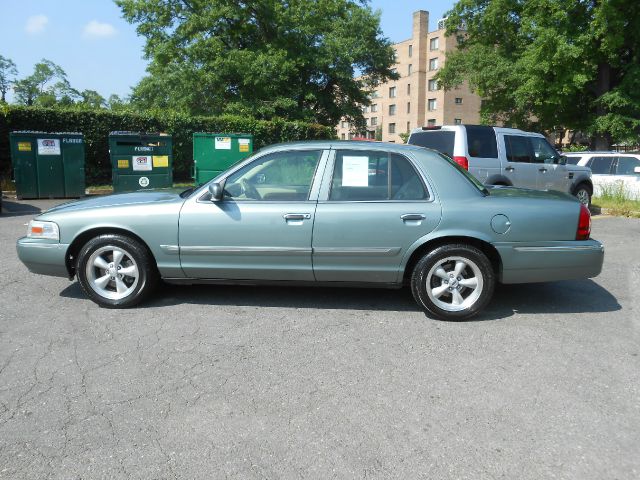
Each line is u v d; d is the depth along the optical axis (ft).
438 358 12.83
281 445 9.16
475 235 15.07
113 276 16.10
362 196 15.42
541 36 74.02
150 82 97.19
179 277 16.08
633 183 44.45
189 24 81.82
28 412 10.11
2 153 48.85
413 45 238.48
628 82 76.07
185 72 80.89
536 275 15.48
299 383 11.43
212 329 14.53
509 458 8.86
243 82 81.20
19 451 8.88
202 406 10.43
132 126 54.29
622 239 29.35
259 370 12.04
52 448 8.98
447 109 227.20
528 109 93.35
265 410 10.30
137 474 8.34
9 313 15.66
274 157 15.84
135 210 15.79
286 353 13.00
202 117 57.77
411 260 15.71
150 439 9.29
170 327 14.65
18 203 40.40
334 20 97.45
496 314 16.22
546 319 15.79
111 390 11.02
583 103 89.04
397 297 17.72
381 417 10.10
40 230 16.12
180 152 57.11
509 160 33.12
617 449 9.14
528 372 12.11
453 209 15.12
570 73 74.23
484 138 32.63
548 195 16.35
